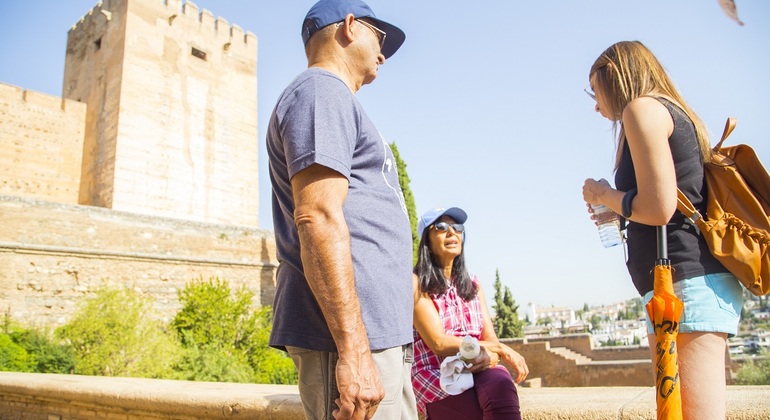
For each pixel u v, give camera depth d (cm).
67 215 1888
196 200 2733
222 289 2047
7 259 1730
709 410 198
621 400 323
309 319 205
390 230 216
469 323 353
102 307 1703
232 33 3091
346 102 211
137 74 2595
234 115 2995
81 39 2883
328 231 188
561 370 2355
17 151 2498
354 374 179
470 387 311
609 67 235
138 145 2545
